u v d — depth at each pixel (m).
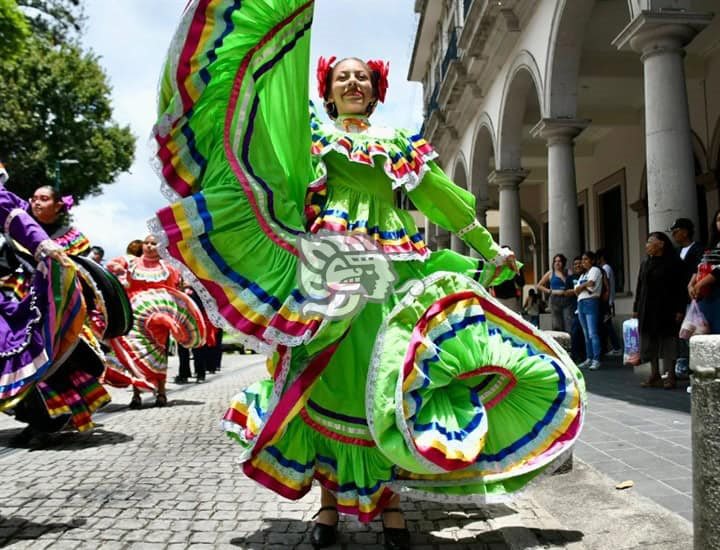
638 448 4.09
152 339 6.79
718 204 11.66
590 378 7.72
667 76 7.07
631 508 2.92
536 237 23.00
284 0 2.44
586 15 9.84
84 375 5.11
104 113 23.81
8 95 20.58
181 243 2.40
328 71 2.98
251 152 2.52
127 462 4.35
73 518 3.12
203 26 2.29
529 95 14.05
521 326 2.61
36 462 4.37
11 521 3.08
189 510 3.25
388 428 2.32
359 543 2.73
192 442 5.04
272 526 3.00
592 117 14.52
